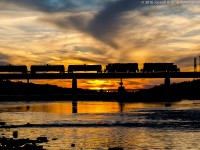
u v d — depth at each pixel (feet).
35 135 153.79
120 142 133.80
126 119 234.17
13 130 173.47
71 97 629.92
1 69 488.02
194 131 165.37
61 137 146.82
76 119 237.45
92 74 503.61
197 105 424.05
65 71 501.15
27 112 319.06
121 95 612.70
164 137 145.79
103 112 307.99
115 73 493.36
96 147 123.34
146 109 347.56
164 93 602.85
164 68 480.23
